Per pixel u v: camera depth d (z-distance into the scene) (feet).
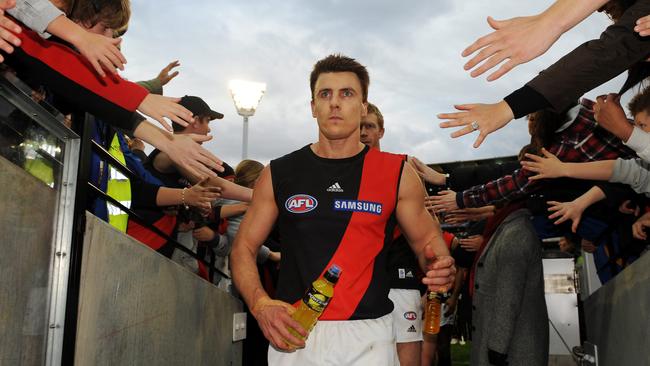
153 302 7.23
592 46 5.33
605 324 9.99
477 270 10.91
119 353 6.36
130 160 8.79
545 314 10.15
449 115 5.49
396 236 11.09
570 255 19.21
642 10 5.23
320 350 6.45
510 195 10.33
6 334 4.63
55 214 5.41
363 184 6.96
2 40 4.61
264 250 12.14
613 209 9.48
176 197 8.27
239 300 11.65
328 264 6.68
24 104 4.76
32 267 5.00
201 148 6.21
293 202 6.93
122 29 6.48
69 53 5.57
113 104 5.64
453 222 12.30
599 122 6.86
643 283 6.91
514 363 9.81
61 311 5.30
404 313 10.87
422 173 12.64
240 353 11.79
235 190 10.50
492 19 4.91
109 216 7.55
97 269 5.85
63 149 5.57
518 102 5.34
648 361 6.82
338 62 7.27
